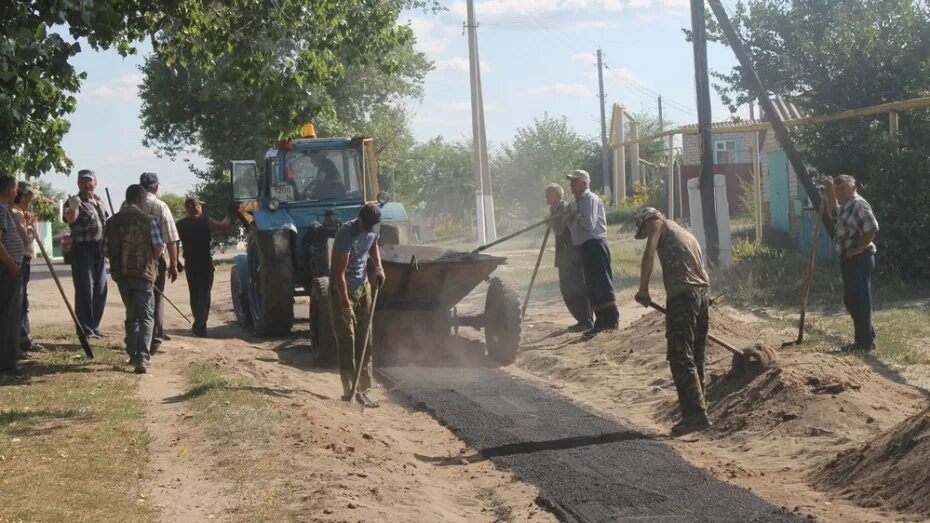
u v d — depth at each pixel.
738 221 31.61
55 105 12.37
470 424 8.99
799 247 21.23
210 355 11.89
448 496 6.91
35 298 21.19
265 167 15.53
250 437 7.75
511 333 12.25
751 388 8.87
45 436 7.83
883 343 11.27
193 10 12.22
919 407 8.45
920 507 6.14
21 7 9.20
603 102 55.84
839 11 19.61
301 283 15.09
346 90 38.47
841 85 18.41
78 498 6.24
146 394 9.55
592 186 62.31
